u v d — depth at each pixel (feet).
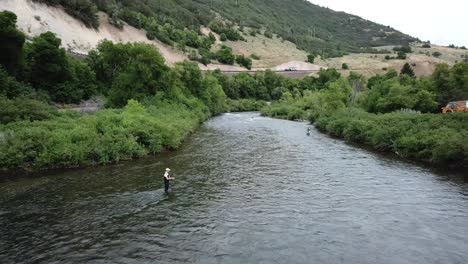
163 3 584.81
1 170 92.99
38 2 276.21
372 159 117.08
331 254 52.42
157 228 61.87
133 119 133.39
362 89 304.50
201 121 223.30
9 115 114.32
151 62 195.72
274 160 114.73
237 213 68.74
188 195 79.41
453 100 188.65
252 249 53.98
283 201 75.51
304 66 561.43
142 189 83.41
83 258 51.34
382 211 69.72
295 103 298.97
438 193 80.79
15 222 63.87
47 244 55.62
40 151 100.07
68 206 71.87
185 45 483.10
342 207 71.87
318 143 148.36
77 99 181.57
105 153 108.78
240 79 407.23
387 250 53.83
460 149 100.01
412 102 186.80
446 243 56.18
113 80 210.18
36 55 169.37
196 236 58.65
